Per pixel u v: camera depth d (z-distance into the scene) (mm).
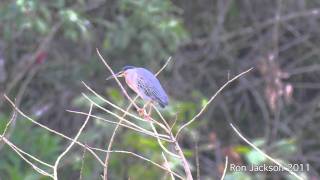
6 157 12750
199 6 15938
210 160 14680
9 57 14617
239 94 15867
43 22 13062
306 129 15609
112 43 13992
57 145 13109
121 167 12227
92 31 14469
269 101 14453
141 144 11555
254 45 15797
